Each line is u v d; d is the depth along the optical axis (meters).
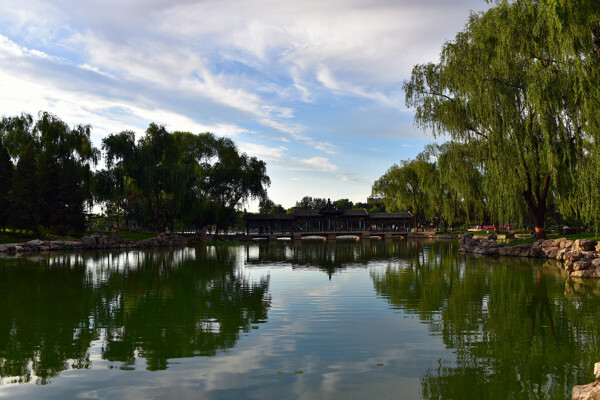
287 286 19.45
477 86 27.50
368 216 92.12
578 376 7.87
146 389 7.48
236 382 7.75
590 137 22.14
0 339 10.84
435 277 21.81
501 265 26.69
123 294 17.64
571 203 26.36
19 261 33.47
